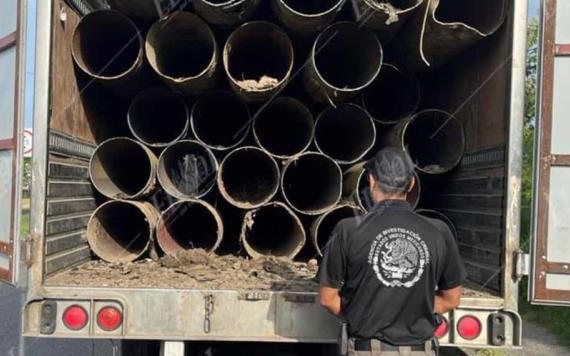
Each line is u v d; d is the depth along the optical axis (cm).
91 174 286
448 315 214
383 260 190
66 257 253
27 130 296
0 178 251
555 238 208
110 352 437
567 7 210
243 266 263
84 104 292
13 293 629
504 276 220
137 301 212
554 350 481
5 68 251
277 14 261
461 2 280
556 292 207
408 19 258
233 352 254
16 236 229
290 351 256
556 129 209
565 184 208
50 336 212
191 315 212
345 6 261
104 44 300
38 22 235
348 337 197
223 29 272
